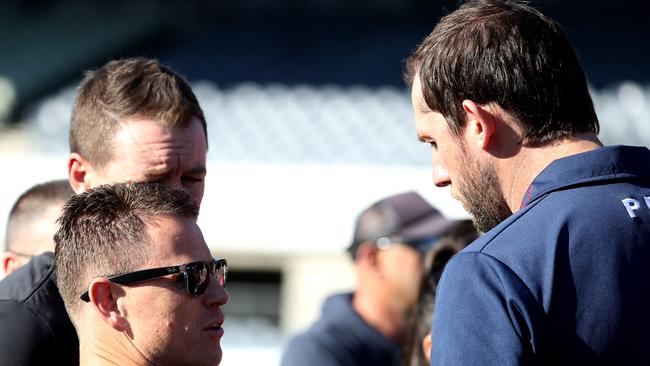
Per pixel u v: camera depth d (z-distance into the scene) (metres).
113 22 23.91
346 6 24.09
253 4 24.23
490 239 3.49
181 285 3.79
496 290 3.36
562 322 3.32
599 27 22.92
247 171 15.47
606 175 3.53
